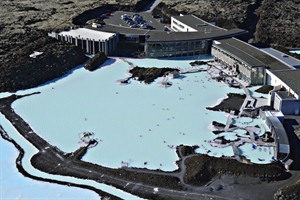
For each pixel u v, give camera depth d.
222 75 125.50
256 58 125.12
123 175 81.88
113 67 132.62
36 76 121.88
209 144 91.56
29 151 89.88
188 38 141.00
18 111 105.81
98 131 96.81
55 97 113.00
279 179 80.50
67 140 93.62
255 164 83.38
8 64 123.06
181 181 80.12
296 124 98.38
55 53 133.75
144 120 101.56
